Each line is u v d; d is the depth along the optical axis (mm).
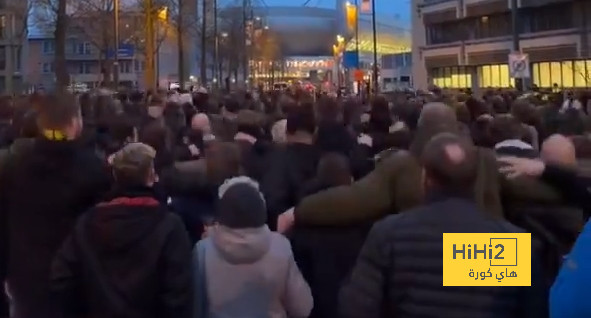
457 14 64000
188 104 12000
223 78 77500
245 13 72562
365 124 10016
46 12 72875
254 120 7066
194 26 56531
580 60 51250
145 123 8430
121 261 3686
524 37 55969
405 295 3045
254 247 3830
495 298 3004
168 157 6328
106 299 3631
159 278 3709
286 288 3947
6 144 7078
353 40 84562
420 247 3051
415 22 72938
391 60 94500
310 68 162000
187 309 3730
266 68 108000
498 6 58438
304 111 6133
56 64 25219
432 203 3162
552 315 2520
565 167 4305
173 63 84688
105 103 10672
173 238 3773
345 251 4566
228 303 3861
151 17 34906
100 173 4488
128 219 3709
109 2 50281
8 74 70875
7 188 4496
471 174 3160
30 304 4359
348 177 5098
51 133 4484
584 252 2482
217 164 5285
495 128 5938
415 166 4211
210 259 3918
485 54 60781
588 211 4305
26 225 4367
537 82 56125
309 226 4543
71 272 3748
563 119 7859
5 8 65438
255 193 3910
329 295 4617
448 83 67500
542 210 4211
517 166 4309
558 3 53000
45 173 4391
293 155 5824
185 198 5137
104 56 48594
